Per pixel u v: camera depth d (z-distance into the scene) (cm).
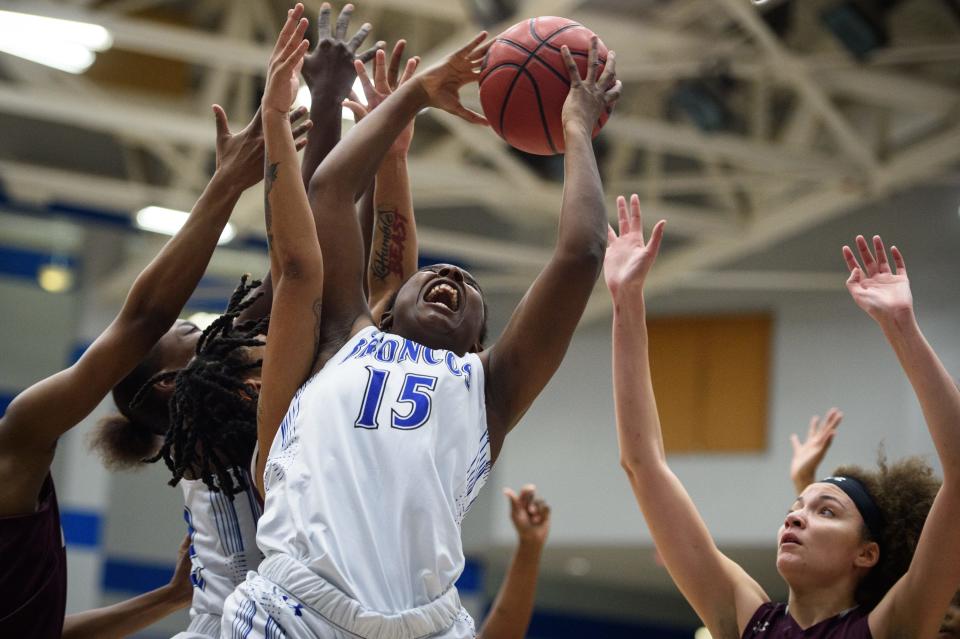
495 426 291
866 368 1438
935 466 1291
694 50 1190
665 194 1527
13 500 312
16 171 1464
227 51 1165
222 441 312
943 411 306
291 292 287
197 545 323
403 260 357
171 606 379
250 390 318
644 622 1889
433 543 268
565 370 1638
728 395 1545
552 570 1789
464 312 300
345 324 297
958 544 299
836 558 325
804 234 1495
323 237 301
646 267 356
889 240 1400
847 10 1118
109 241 1703
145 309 322
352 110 356
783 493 1473
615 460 1577
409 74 359
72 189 1490
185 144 1461
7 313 1720
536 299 293
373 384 280
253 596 263
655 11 1177
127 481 1655
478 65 321
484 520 1633
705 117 1239
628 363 355
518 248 1584
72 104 1259
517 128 333
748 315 1549
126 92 1338
